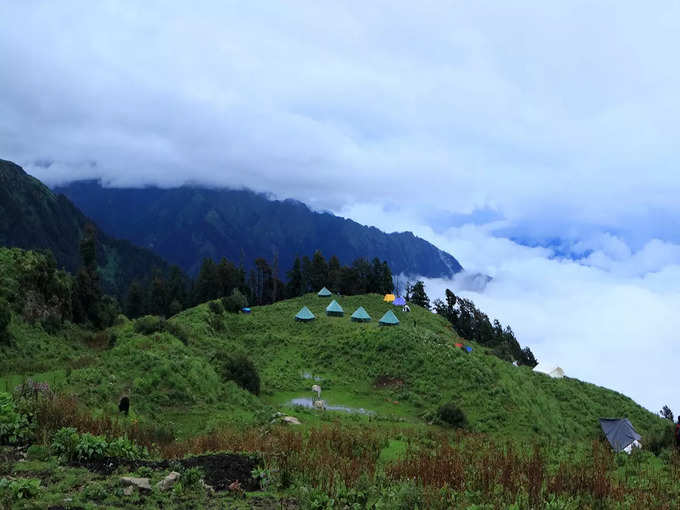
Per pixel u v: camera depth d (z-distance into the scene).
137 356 32.41
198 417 28.02
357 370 53.72
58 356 39.62
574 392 57.97
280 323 74.88
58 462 11.43
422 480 13.12
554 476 13.96
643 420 52.94
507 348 95.19
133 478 10.66
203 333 62.81
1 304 39.25
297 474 12.42
